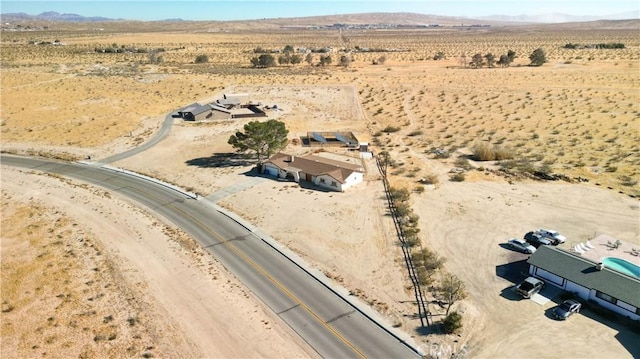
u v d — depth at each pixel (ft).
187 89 469.98
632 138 276.82
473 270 158.81
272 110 388.16
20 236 188.75
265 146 274.77
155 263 167.84
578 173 233.55
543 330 128.88
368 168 256.11
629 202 201.67
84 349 125.59
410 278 155.53
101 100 422.41
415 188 225.56
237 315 139.23
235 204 217.15
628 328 128.57
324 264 165.78
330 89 455.63
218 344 127.65
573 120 320.70
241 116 369.71
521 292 143.13
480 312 137.08
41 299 147.54
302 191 227.81
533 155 260.01
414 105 387.55
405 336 128.77
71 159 291.99
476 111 359.87
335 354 123.34
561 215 194.08
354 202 213.25
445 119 345.51
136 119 373.40
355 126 340.59
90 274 161.17
